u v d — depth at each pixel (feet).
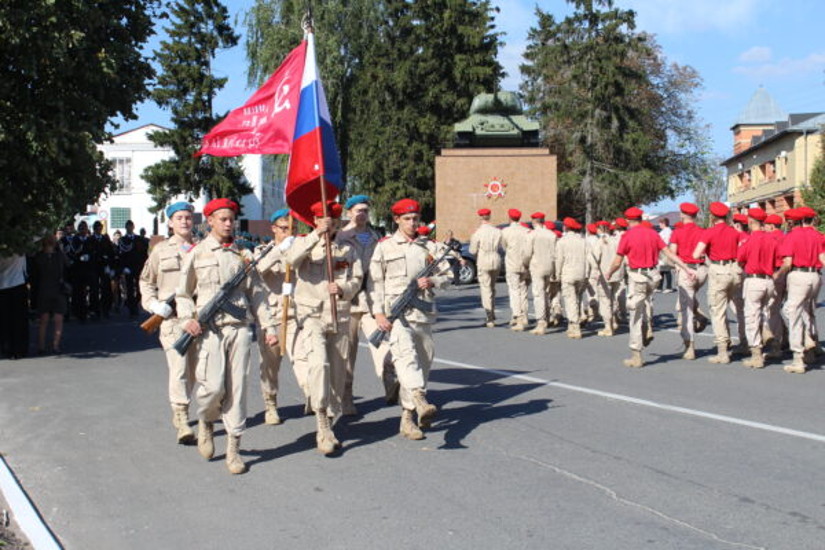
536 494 18.04
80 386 31.91
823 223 132.77
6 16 36.42
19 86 39.93
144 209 224.74
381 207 152.66
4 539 15.48
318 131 25.18
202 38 164.04
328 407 21.99
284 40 138.82
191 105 163.32
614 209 157.17
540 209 110.22
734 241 35.78
